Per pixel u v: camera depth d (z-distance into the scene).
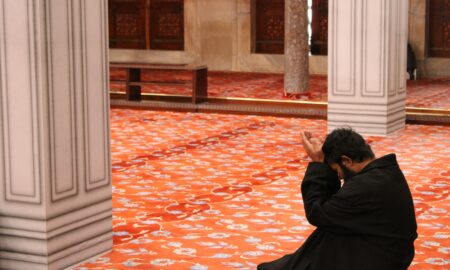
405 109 10.84
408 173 7.55
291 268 3.76
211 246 5.31
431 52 15.79
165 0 17.47
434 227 5.74
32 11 4.54
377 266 3.53
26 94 4.61
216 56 17.22
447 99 12.51
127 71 12.55
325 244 3.66
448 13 15.52
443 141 9.25
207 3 17.09
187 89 14.23
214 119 11.20
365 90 9.52
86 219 4.97
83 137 4.91
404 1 9.84
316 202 3.62
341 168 3.70
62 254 4.79
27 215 4.67
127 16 17.84
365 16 9.39
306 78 12.91
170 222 5.90
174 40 17.58
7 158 4.68
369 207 3.53
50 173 4.65
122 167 7.91
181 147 9.03
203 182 7.25
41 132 4.59
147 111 12.05
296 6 12.78
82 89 4.89
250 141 9.43
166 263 4.96
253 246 5.31
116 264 4.95
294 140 9.47
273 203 6.47
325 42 16.44
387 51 9.37
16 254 4.74
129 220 5.96
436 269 4.82
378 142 9.16
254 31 17.00
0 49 4.64
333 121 9.77
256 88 14.26
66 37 4.74
